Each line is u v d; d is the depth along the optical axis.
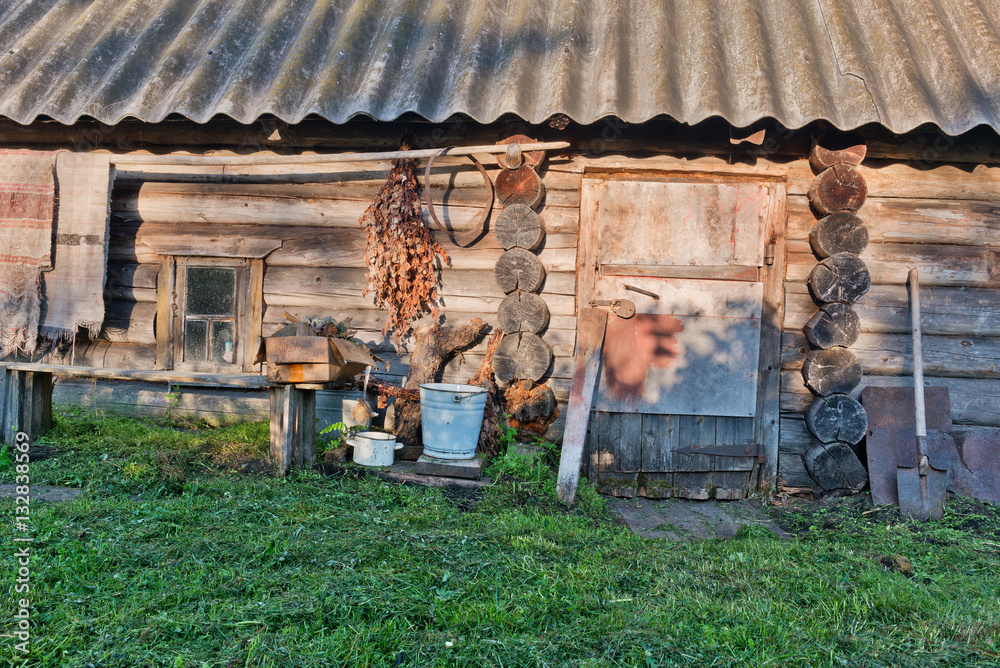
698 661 3.01
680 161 5.95
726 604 3.50
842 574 3.99
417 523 4.46
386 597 3.35
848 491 5.73
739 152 5.89
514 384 5.98
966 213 5.82
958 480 5.66
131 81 5.86
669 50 5.66
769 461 5.91
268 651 2.85
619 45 5.72
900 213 5.84
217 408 6.69
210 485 4.98
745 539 4.71
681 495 5.95
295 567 3.66
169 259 6.65
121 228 6.67
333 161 5.98
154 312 6.71
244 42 6.17
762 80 5.30
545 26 6.14
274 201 6.46
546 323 6.00
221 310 6.65
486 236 6.19
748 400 5.88
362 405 5.78
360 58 5.90
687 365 5.92
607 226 5.96
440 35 5.98
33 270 6.21
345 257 6.40
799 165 5.88
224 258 6.59
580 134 5.96
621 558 4.11
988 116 5.08
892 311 5.89
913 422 5.71
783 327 5.91
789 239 5.89
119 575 3.42
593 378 5.77
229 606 3.20
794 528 5.24
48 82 5.93
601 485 5.98
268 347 5.37
